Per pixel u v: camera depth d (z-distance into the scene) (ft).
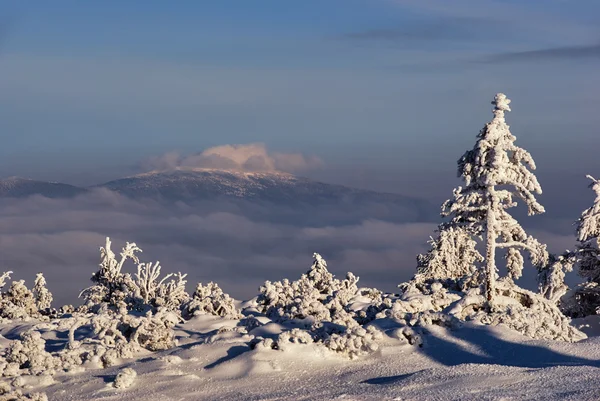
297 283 105.19
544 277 114.93
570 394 53.36
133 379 64.13
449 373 61.57
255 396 59.47
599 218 113.60
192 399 59.62
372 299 105.60
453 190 92.79
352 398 57.00
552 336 77.10
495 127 88.84
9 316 114.42
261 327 77.46
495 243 88.74
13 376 66.85
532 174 89.10
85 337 81.71
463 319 80.48
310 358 67.56
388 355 68.80
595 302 115.14
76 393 62.39
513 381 58.44
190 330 82.99
